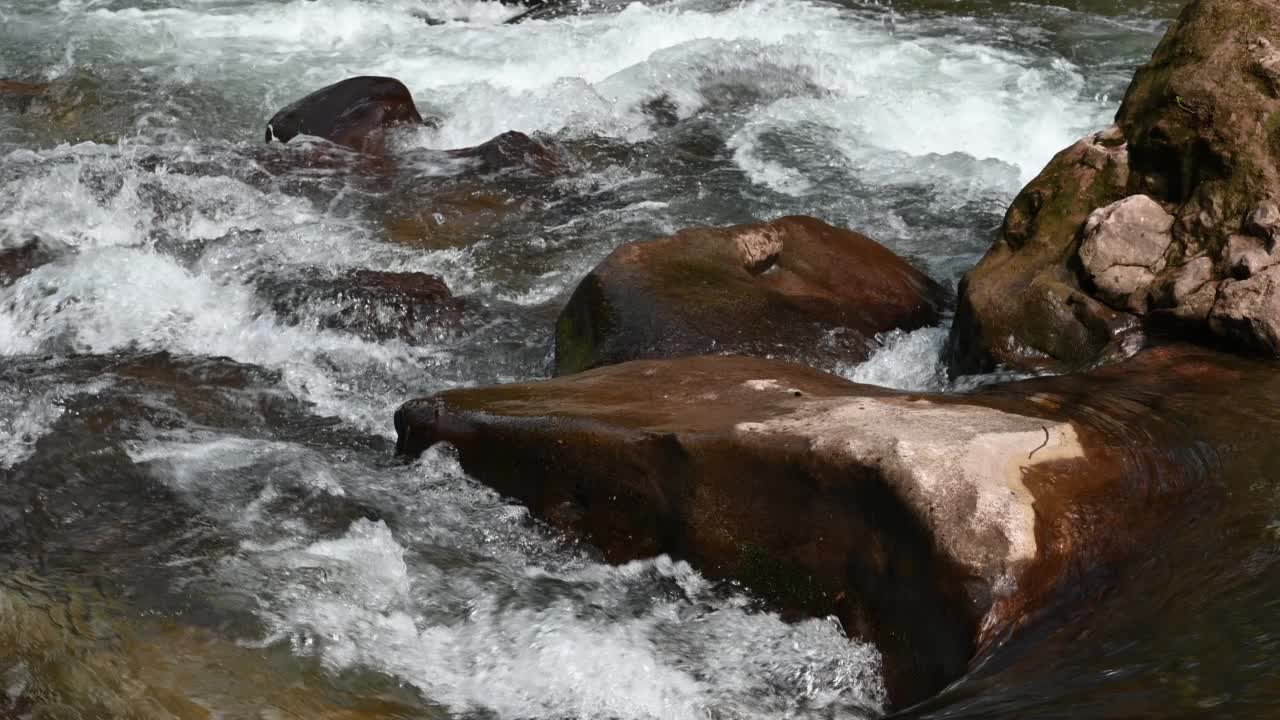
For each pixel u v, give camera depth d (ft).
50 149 48.08
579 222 41.09
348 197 42.01
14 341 32.91
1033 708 16.81
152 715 18.94
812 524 20.85
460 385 31.99
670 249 32.58
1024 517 19.54
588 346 30.63
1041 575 19.16
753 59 53.83
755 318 30.50
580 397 25.11
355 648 20.97
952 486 19.74
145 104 53.11
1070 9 62.85
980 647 18.65
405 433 26.37
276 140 47.70
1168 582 19.29
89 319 33.73
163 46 59.88
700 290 30.94
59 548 23.81
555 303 36.11
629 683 20.22
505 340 34.04
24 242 36.94
